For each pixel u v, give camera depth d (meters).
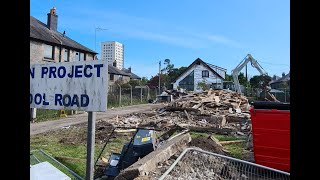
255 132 6.39
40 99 3.65
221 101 22.75
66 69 3.46
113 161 7.03
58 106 3.46
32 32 27.06
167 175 5.63
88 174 3.28
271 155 6.21
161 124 14.86
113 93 34.97
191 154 6.58
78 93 3.35
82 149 10.15
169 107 20.62
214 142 9.01
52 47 29.38
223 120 15.74
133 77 66.94
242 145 10.07
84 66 3.33
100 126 14.51
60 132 14.33
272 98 29.42
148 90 42.78
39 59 27.30
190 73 56.88
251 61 30.59
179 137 8.37
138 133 6.90
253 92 40.91
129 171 5.48
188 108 19.67
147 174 5.70
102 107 3.18
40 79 3.66
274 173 5.62
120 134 12.66
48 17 32.81
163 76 66.00
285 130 6.10
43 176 3.43
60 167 6.68
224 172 5.88
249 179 5.54
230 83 53.81
